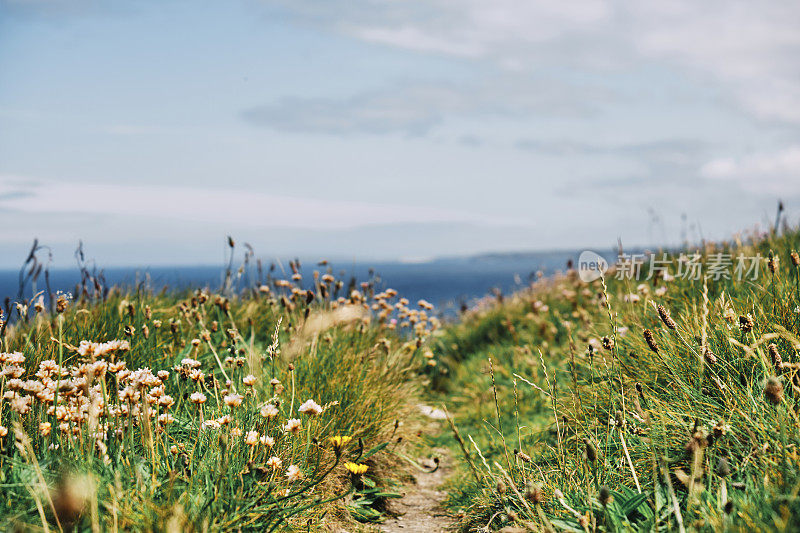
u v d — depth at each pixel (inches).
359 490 142.7
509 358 260.7
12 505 90.8
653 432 119.3
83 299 176.6
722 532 83.0
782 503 84.3
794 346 119.6
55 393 103.5
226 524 96.4
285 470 120.7
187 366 126.1
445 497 153.1
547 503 112.7
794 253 144.0
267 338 208.1
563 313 287.0
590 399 154.7
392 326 239.3
